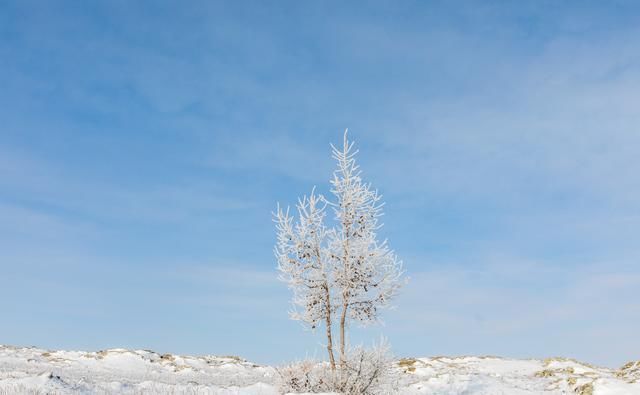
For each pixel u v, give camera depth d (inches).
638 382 1032.2
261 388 863.1
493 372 1381.6
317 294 826.8
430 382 1120.2
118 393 802.2
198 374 1477.6
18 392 716.0
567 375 1219.2
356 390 776.9
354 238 848.3
